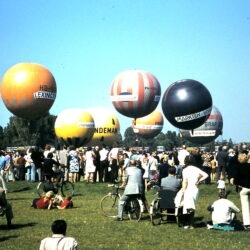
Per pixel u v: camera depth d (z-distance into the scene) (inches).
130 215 576.1
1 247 420.8
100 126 2064.5
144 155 1002.7
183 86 1327.5
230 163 649.0
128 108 1561.3
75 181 1062.4
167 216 562.3
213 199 793.6
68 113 1758.1
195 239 455.2
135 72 1569.9
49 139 4114.2
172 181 546.6
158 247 421.4
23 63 1274.6
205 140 2148.1
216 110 2145.7
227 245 428.1
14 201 767.7
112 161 1053.2
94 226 528.7
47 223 548.7
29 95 1234.0
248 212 508.1
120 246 425.7
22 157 1154.0
